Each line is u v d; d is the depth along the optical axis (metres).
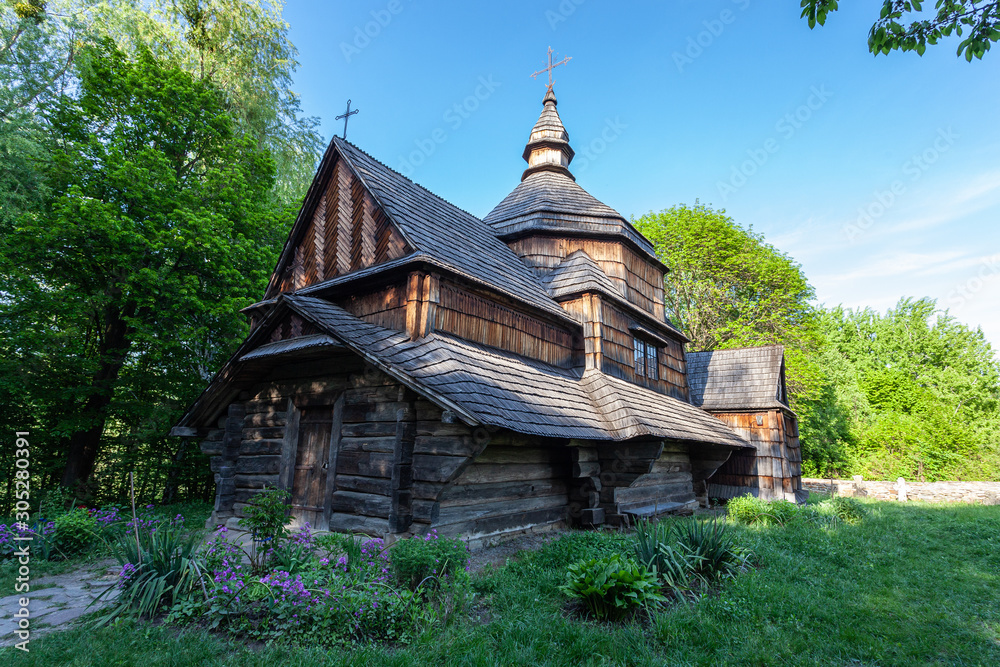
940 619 4.97
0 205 11.38
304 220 11.57
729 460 16.55
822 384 27.05
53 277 12.38
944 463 25.59
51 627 4.45
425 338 7.93
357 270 9.72
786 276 26.44
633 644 4.07
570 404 9.13
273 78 19.25
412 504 6.73
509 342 9.82
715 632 4.35
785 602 5.22
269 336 9.10
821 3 5.73
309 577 4.58
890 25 5.81
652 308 15.90
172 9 17.50
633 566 4.96
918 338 34.62
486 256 11.03
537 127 18.05
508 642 3.99
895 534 9.26
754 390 16.86
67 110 13.02
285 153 19.64
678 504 12.44
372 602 4.26
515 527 8.05
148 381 13.24
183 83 14.23
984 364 32.31
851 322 39.25
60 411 12.80
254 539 5.32
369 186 9.66
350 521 7.23
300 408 8.67
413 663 3.63
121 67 13.62
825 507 11.23
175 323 12.92
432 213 10.97
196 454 15.28
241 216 14.35
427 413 6.89
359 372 7.82
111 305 13.11
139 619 4.44
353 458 7.50
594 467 9.35
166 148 14.01
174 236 12.18
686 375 16.67
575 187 16.75
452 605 4.58
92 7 15.56
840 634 4.49
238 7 18.16
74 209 11.16
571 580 4.97
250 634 4.12
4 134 11.58
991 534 9.58
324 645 3.98
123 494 14.87
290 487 8.37
